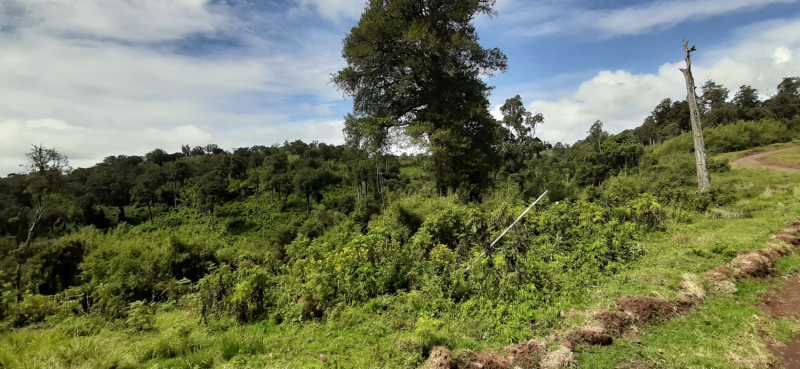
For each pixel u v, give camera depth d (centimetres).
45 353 455
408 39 1702
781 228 815
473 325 478
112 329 603
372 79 1961
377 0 1875
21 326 665
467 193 1830
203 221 5450
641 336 415
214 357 447
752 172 2864
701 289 511
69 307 706
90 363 429
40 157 3350
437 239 908
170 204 6394
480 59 1986
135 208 6009
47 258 1359
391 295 621
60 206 4209
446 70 1866
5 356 447
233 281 680
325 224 3158
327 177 6938
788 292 511
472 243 846
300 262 766
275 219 5422
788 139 4794
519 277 568
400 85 1877
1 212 3403
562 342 398
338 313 571
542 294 537
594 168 4044
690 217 1066
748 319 439
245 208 5994
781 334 404
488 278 575
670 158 3662
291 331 527
